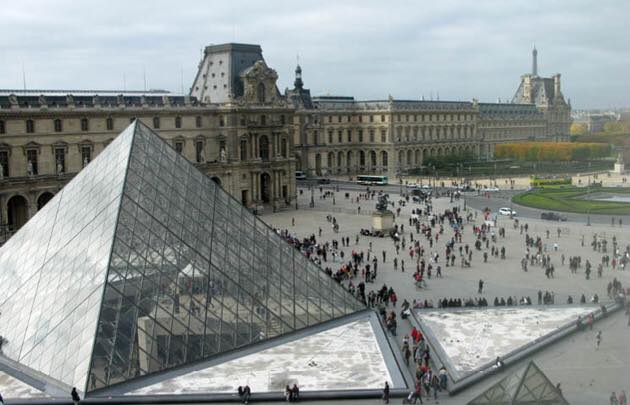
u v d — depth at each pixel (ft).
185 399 207.21
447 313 299.17
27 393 207.72
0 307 257.14
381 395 213.05
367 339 256.93
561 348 252.42
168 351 228.22
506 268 398.62
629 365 232.94
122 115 573.33
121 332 221.05
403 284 364.17
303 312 268.62
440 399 213.05
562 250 447.83
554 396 183.01
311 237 479.41
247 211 294.46
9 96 505.66
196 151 637.30
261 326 254.88
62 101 542.16
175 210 266.98
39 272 259.19
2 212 493.77
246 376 223.71
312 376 224.33
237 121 650.43
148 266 239.50
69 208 280.10
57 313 232.94
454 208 590.14
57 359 219.41
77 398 202.08
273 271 271.90
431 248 462.19
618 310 298.97
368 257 426.92
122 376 215.72
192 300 242.17
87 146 552.41
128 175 263.70
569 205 650.43
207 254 258.37
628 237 488.44
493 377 229.04
